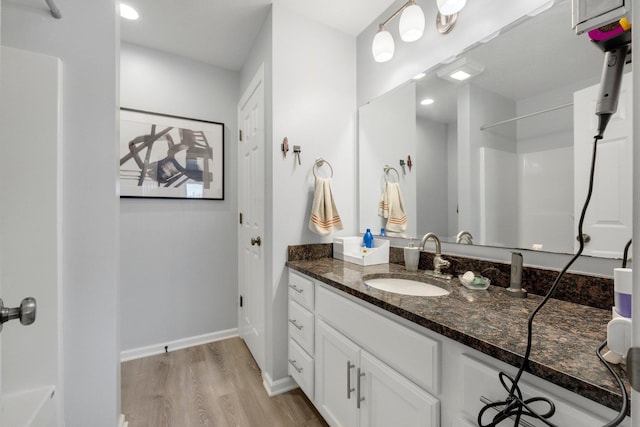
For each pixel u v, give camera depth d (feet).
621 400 1.47
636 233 0.97
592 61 3.15
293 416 4.96
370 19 6.07
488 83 4.06
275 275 5.65
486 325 2.44
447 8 3.89
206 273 7.77
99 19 3.86
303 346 4.97
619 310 1.86
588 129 3.16
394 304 3.01
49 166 3.44
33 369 3.34
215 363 6.66
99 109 3.84
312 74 6.04
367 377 3.41
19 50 3.33
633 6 0.99
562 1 3.34
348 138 6.51
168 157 7.23
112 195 3.92
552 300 3.18
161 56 7.20
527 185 3.66
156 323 7.16
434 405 2.54
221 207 7.96
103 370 3.86
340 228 5.90
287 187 5.75
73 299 3.72
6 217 3.27
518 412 1.81
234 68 8.06
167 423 4.77
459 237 4.50
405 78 5.41
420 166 5.13
